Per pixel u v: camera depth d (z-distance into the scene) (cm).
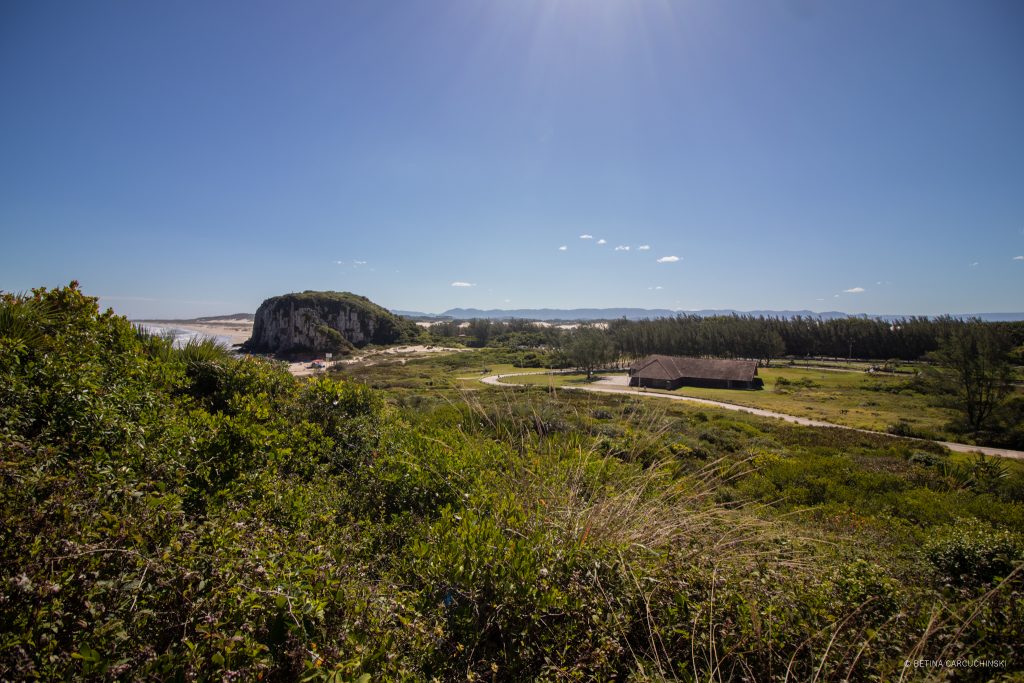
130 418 361
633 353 9306
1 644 145
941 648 233
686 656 225
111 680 153
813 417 4091
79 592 175
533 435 561
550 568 264
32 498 221
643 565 281
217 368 603
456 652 219
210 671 162
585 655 213
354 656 186
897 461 2070
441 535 307
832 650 219
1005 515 1059
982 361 3922
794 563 307
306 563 229
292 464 445
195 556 205
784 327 10444
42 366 357
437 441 480
